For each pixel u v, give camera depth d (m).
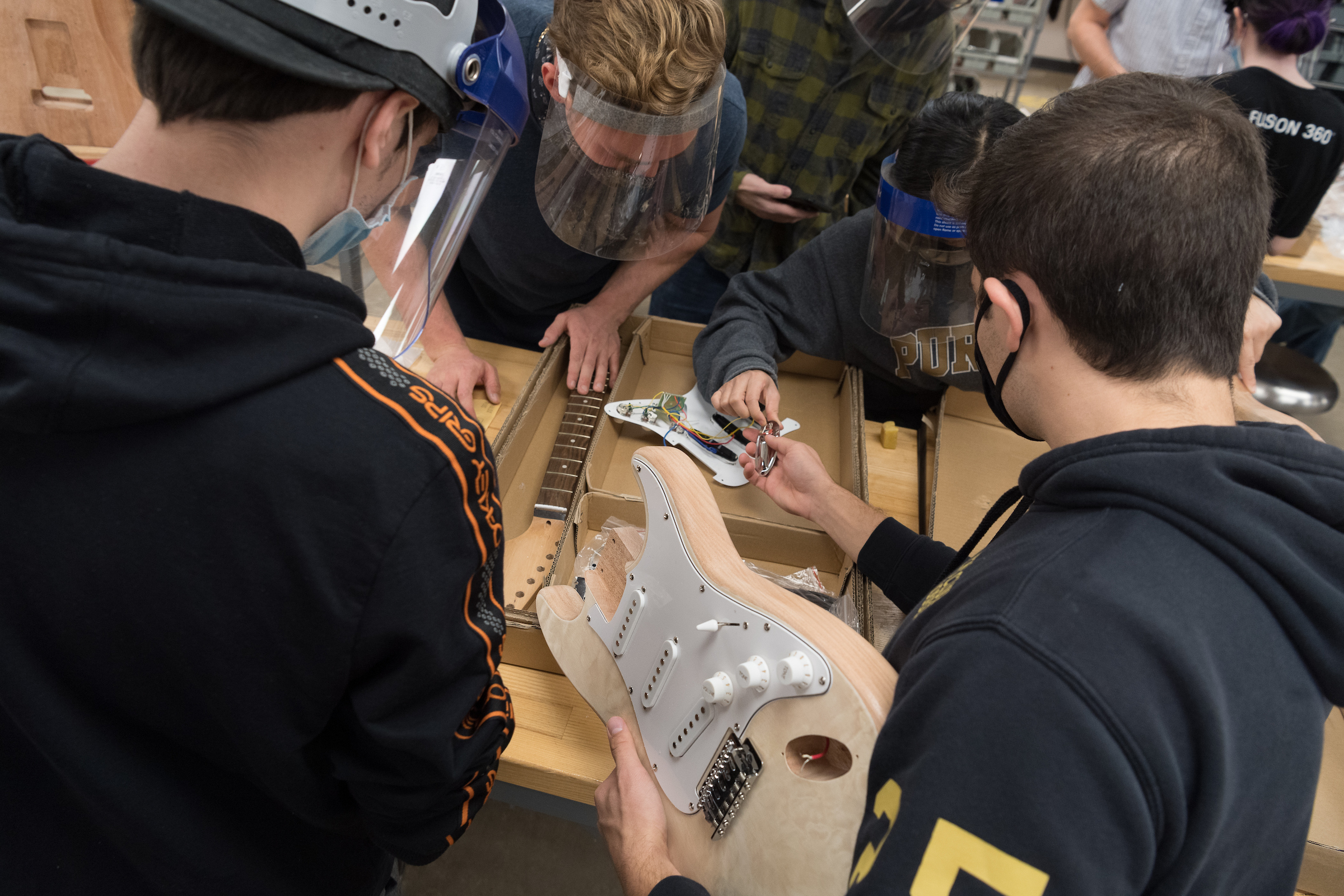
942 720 0.47
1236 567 0.47
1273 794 0.48
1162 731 0.43
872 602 1.12
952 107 1.10
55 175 0.46
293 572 0.49
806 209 1.88
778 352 1.49
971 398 1.49
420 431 0.52
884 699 0.62
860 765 0.62
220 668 0.51
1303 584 0.46
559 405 1.43
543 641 1.01
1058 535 0.51
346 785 0.67
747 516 1.22
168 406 0.45
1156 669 0.44
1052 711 0.44
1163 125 0.52
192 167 0.49
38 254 0.43
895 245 1.22
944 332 1.30
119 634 0.51
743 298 1.49
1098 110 0.55
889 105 1.72
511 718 0.75
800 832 0.64
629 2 0.94
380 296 0.87
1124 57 2.49
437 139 0.72
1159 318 0.52
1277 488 0.48
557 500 1.25
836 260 1.44
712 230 1.51
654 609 0.83
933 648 0.51
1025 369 0.60
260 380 0.47
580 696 1.04
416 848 0.70
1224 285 0.52
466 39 0.58
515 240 1.41
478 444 0.56
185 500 0.47
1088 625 0.45
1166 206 0.51
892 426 1.42
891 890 0.46
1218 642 0.46
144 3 0.43
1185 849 0.46
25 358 0.43
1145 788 0.43
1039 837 0.43
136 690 0.54
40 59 1.46
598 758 0.98
